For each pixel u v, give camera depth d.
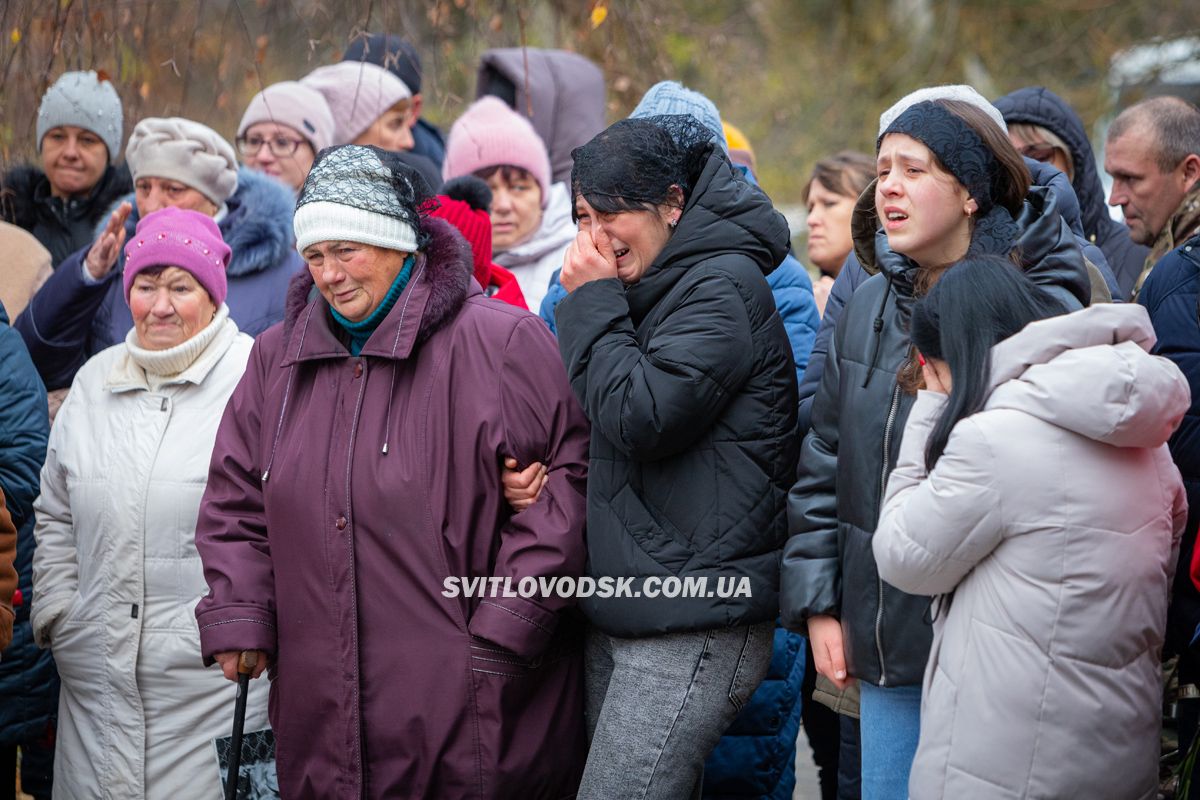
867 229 7.27
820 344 7.99
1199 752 7.15
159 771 8.55
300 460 7.58
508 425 7.47
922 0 30.25
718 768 8.93
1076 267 6.58
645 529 7.20
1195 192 9.41
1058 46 29.16
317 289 8.04
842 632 7.02
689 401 6.95
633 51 17.36
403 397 7.52
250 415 8.02
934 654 6.31
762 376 7.23
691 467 7.17
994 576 6.05
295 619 7.59
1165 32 28.66
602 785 7.23
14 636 9.39
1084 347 5.99
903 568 6.18
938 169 6.62
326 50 14.77
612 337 7.17
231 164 10.73
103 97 11.77
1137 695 6.05
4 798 9.99
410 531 7.38
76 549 8.86
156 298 8.73
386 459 7.43
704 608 7.13
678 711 7.19
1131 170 9.75
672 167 7.32
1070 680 5.94
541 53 15.21
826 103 29.72
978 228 6.66
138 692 8.55
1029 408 5.98
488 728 7.36
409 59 14.28
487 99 12.70
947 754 6.10
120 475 8.60
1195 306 7.96
